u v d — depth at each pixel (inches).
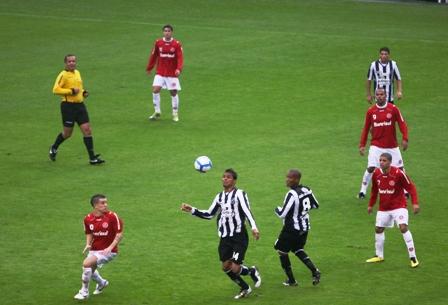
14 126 3105.3
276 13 4958.2
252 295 1806.1
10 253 2027.6
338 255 2031.3
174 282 1877.5
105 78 3718.0
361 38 4347.9
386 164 1939.0
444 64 3919.8
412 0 5511.8
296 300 1775.3
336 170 2662.4
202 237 2143.2
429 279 1883.6
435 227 2210.9
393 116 2329.0
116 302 1770.4
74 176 2588.6
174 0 5196.9
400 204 1957.4
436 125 3125.0
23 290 1823.3
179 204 2365.9
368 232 2180.1
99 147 2871.6
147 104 3400.6
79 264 1972.2
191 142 2925.7
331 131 3068.4
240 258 1766.7
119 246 2076.8
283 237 1828.2
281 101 3440.0
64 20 4665.4
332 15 4955.7
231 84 3656.5
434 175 2618.1
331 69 3863.2
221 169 2659.9
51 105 3373.5
